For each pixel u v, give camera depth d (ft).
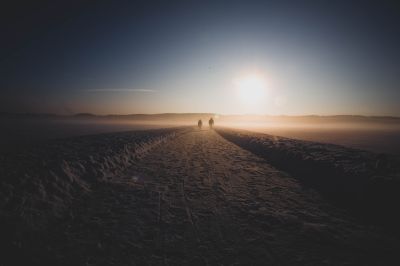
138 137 55.06
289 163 31.45
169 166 31.35
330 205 17.12
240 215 15.61
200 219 14.99
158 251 11.32
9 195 14.17
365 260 10.43
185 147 53.01
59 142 38.11
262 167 31.22
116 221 14.48
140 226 13.89
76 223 14.03
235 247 11.71
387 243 11.78
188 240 12.39
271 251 11.29
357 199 17.24
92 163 24.73
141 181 23.57
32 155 24.39
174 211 16.26
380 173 18.12
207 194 19.98
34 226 12.84
